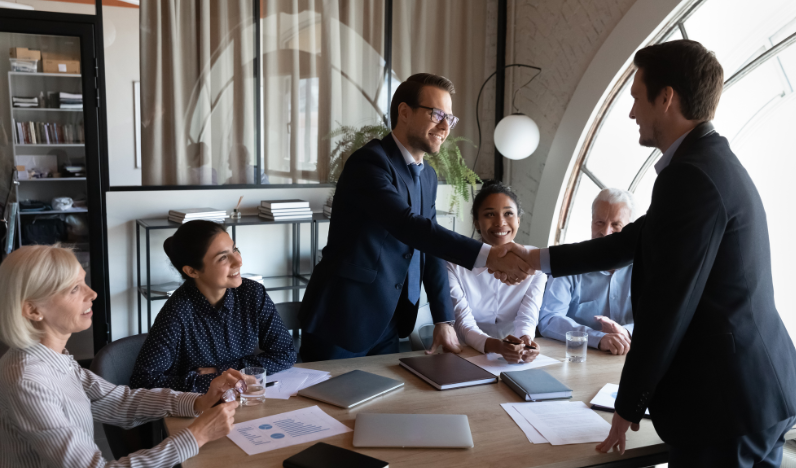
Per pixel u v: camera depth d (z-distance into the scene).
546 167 4.27
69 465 1.17
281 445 1.30
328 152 4.28
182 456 1.22
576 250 1.77
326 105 4.24
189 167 3.95
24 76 3.58
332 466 1.17
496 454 1.27
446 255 1.86
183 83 3.86
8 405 1.18
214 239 1.72
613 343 2.00
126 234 3.84
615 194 2.32
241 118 4.02
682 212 1.15
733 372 1.16
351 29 4.25
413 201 2.08
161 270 3.91
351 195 1.98
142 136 3.82
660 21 3.33
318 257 4.26
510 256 1.80
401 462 1.23
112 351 1.74
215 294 1.81
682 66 1.24
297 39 4.11
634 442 1.33
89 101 3.69
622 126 6.10
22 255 1.23
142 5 3.72
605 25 3.73
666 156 1.32
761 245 1.21
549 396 1.58
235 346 1.83
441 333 2.07
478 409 1.51
